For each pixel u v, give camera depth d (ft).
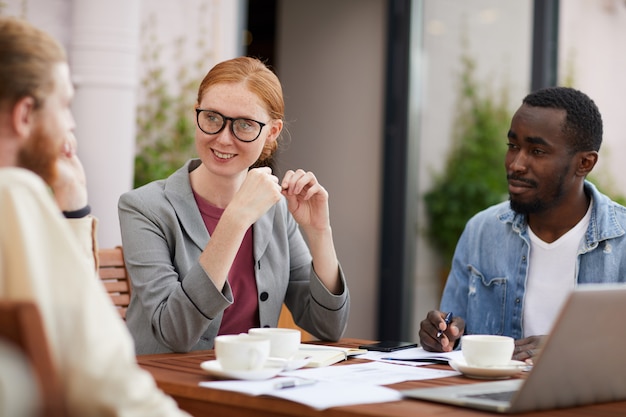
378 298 19.25
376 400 4.63
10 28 3.74
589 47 17.04
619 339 4.70
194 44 15.02
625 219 7.85
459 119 18.54
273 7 22.82
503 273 8.10
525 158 7.60
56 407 2.84
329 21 19.99
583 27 17.11
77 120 12.17
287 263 7.91
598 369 4.76
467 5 18.39
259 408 4.68
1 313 2.85
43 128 3.78
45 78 3.76
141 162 14.39
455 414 4.41
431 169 18.89
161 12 14.58
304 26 20.38
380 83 19.27
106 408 3.31
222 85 7.27
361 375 5.54
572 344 4.45
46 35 3.84
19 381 2.58
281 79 20.66
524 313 7.93
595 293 4.35
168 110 14.71
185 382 5.07
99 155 12.09
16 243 3.35
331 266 7.48
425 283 18.85
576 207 7.82
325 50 20.04
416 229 19.02
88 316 3.40
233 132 7.23
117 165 12.21
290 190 7.25
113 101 12.16
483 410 4.54
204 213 7.66
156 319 6.64
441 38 18.75
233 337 5.62
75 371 3.32
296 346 5.92
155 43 14.53
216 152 7.31
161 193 7.48
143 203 7.32
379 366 6.01
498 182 18.08
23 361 2.81
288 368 5.59
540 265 7.97
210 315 6.45
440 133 18.80
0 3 12.47
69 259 3.45
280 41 20.72
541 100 7.63
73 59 12.26
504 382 5.39
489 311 8.17
